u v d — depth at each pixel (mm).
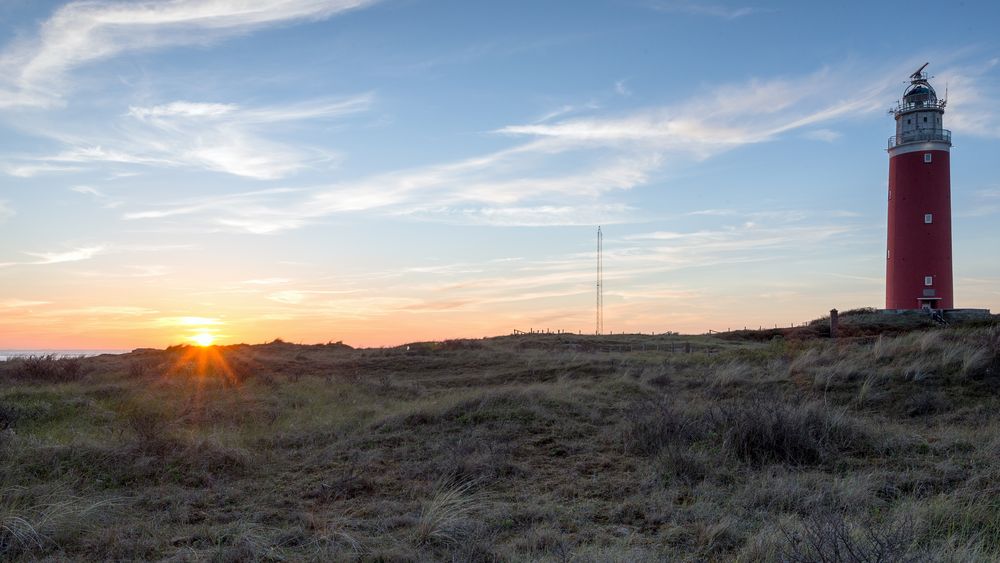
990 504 7270
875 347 18844
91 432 12898
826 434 10531
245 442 12117
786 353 21438
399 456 10828
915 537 5832
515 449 11078
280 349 37531
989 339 17094
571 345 36469
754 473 9156
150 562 6316
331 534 6965
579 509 7828
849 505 7359
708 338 40688
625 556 5949
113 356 33312
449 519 7105
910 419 13133
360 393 19531
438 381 23453
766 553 5789
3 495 7949
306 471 10086
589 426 12609
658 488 8594
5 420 13430
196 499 8500
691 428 11195
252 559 6254
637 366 22484
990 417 12609
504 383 22312
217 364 26000
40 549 6590
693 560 6109
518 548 6527
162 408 15633
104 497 8469
